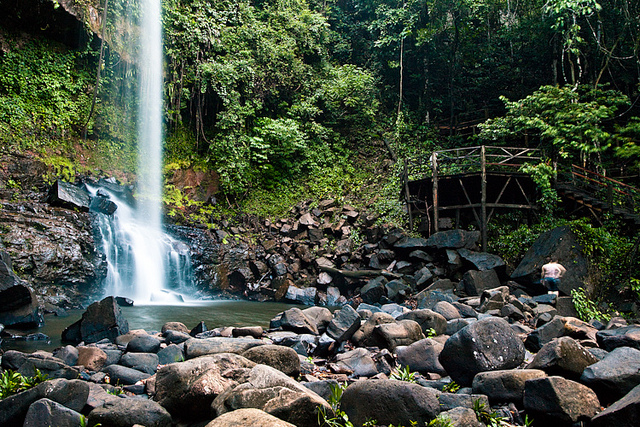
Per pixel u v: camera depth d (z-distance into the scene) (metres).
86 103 15.48
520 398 3.70
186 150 18.08
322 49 22.62
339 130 22.48
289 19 21.34
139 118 16.80
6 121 13.34
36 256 10.15
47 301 10.05
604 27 17.73
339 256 15.28
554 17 18.17
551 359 3.93
